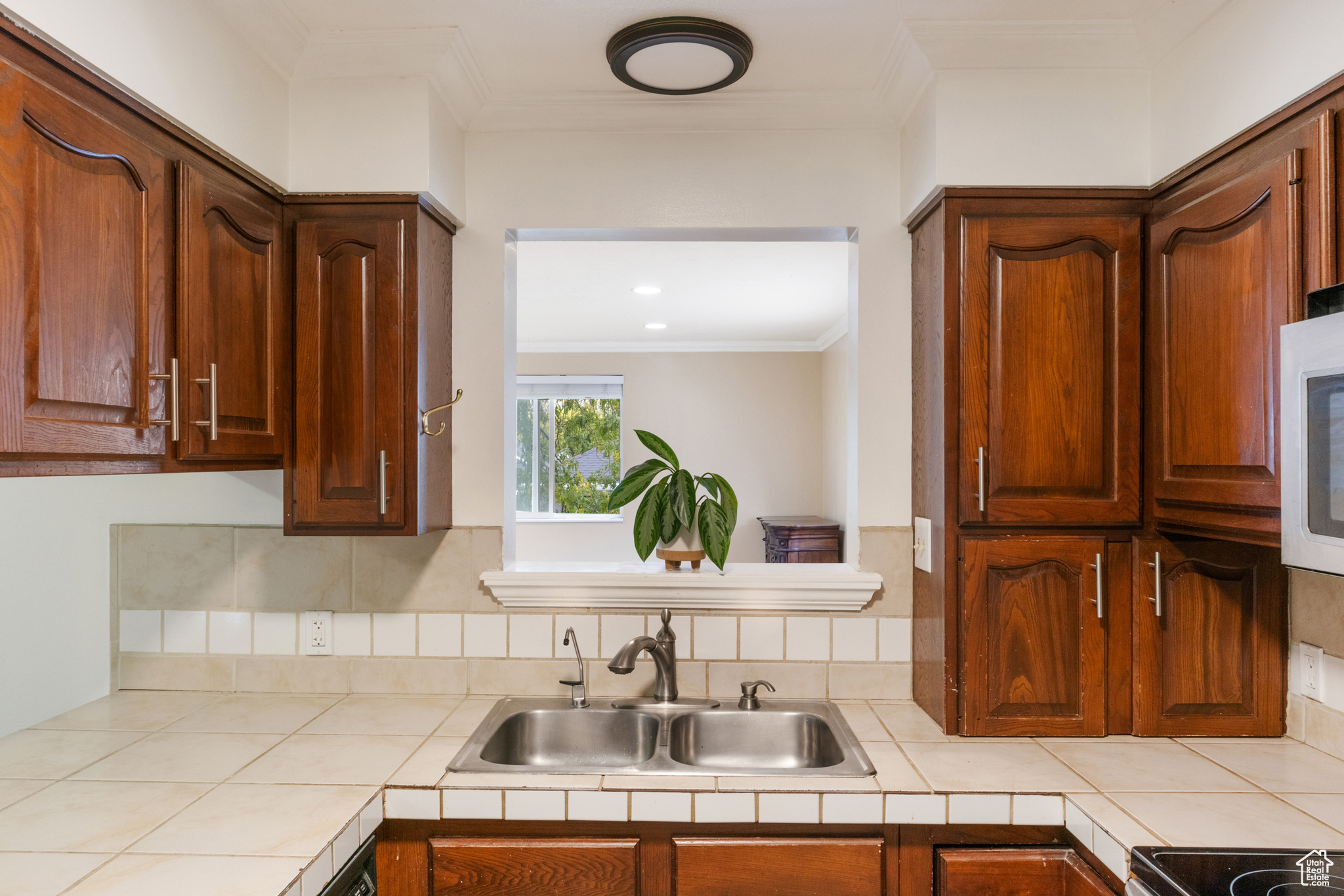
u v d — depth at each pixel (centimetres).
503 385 199
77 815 128
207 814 129
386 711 184
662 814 142
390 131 171
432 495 183
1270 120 133
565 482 628
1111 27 161
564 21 161
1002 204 169
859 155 197
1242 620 167
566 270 369
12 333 101
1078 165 168
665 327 535
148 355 129
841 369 549
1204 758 155
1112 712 167
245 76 154
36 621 178
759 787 143
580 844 144
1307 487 112
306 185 171
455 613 197
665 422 616
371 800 136
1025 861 141
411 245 171
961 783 144
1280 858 114
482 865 144
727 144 198
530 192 198
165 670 199
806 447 615
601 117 194
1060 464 166
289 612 198
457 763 152
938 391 174
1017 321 166
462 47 169
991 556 166
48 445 108
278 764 151
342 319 170
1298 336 113
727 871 143
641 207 197
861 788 142
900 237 197
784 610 195
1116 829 124
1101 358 167
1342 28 119
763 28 163
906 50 168
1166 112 162
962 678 167
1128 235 166
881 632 195
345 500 169
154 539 199
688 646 196
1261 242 133
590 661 196
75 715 180
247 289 157
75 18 110
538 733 185
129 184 125
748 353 617
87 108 115
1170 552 165
